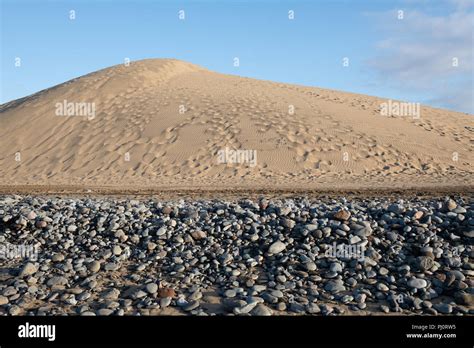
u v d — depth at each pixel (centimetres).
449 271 676
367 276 685
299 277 690
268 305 609
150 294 645
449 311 585
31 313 602
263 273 709
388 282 668
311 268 705
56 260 785
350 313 589
